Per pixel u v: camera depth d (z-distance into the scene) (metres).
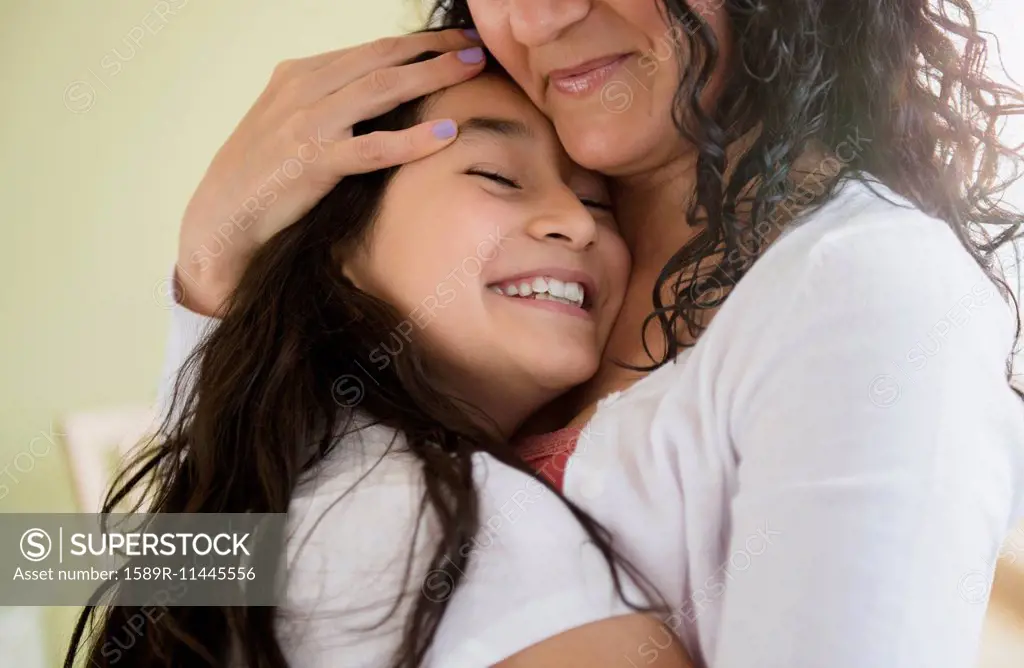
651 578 0.69
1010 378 0.73
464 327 0.79
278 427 0.78
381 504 0.70
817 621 0.53
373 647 0.65
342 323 0.83
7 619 1.16
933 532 0.54
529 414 0.87
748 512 0.60
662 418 0.70
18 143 1.33
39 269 1.34
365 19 1.36
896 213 0.65
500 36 0.82
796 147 0.72
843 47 0.75
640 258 0.88
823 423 0.57
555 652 0.63
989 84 0.82
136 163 1.35
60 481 1.31
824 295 0.61
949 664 0.53
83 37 1.33
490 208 0.79
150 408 1.31
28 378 1.33
